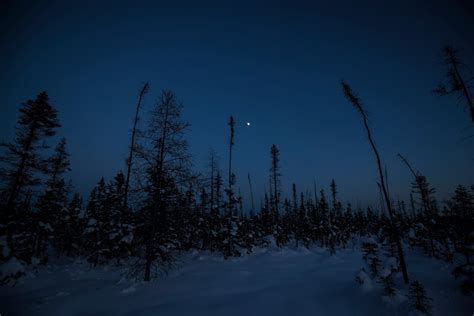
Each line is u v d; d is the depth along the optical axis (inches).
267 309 393.4
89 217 1109.7
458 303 376.2
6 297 505.7
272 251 1187.9
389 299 387.5
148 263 611.8
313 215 1983.3
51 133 866.8
